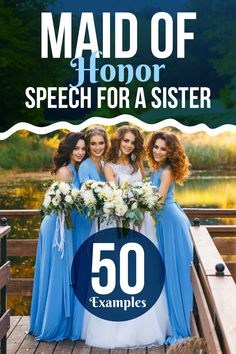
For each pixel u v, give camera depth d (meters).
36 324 9.19
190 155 19.92
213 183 19.89
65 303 8.96
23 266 17.52
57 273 8.98
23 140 20.28
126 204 8.66
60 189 8.77
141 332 8.74
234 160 20.02
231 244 9.70
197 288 6.41
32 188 20.27
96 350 8.66
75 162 9.24
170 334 8.98
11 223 18.16
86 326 8.91
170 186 9.16
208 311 5.25
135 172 9.16
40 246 9.23
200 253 5.89
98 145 9.09
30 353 8.54
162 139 9.06
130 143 9.03
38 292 9.28
